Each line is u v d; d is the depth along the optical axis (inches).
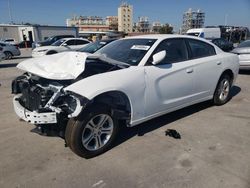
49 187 108.4
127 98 137.1
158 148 141.1
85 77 132.5
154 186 108.8
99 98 129.6
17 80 155.1
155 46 156.0
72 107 120.1
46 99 125.2
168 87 157.1
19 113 131.0
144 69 144.5
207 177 114.7
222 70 200.7
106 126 135.5
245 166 123.3
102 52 176.2
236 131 163.3
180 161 127.9
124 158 131.0
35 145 144.7
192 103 181.6
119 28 4483.3
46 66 138.9
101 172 118.9
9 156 132.9
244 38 1668.3
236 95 251.8
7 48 679.7
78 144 124.0
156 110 154.6
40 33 1504.7
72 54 146.6
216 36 1051.3
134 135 156.9
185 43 176.1
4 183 111.0
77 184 110.3
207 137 154.6
